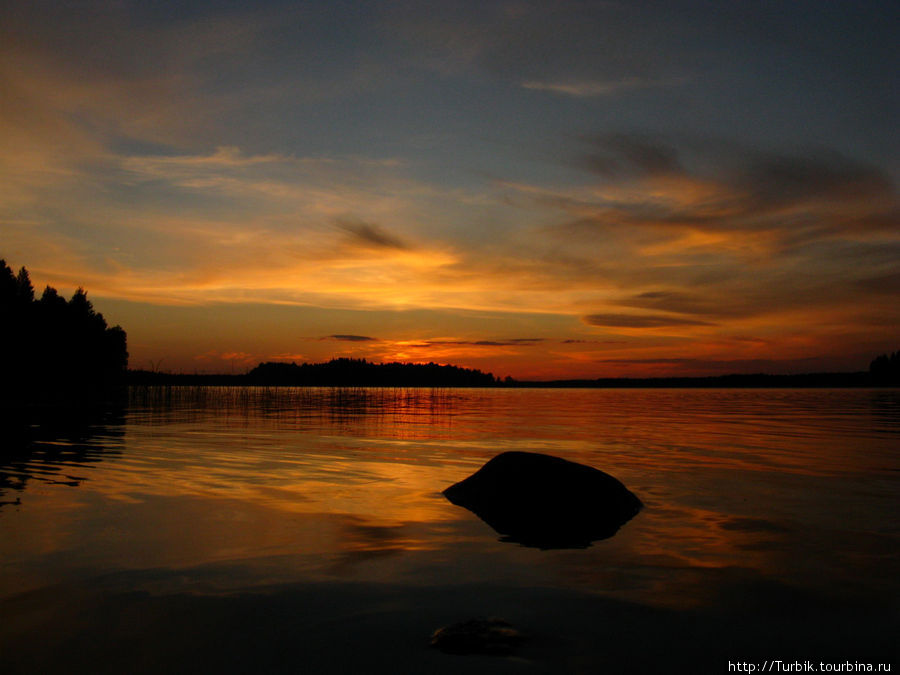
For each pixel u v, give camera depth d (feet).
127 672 12.60
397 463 44.29
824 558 21.04
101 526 24.57
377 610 16.07
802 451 50.98
